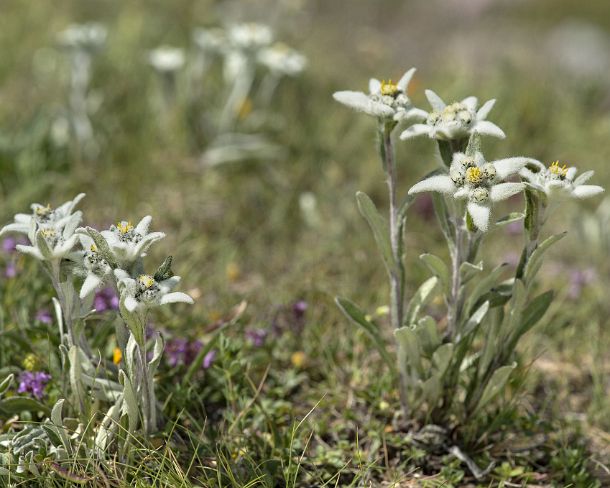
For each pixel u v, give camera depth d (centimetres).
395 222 408
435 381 416
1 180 643
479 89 953
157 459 382
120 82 846
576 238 683
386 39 1422
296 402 473
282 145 780
